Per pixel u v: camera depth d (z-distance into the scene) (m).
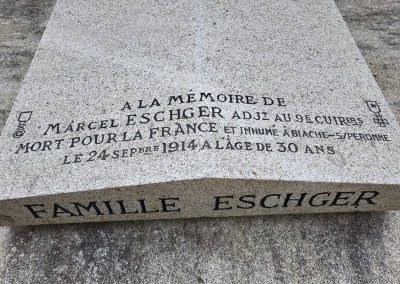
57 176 1.37
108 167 1.37
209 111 1.50
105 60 1.75
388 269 1.48
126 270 1.46
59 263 1.47
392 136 1.51
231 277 1.44
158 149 1.40
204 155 1.37
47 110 1.57
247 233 1.55
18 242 1.52
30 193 1.33
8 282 1.43
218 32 1.88
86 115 1.54
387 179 1.39
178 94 1.58
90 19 1.96
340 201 1.48
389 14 2.58
